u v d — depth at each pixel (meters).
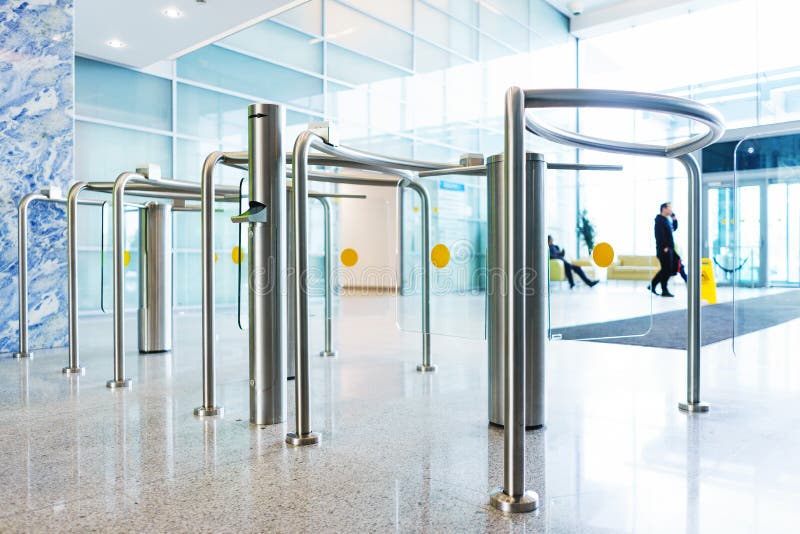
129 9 6.61
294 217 2.33
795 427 2.52
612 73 15.02
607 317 2.89
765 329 5.78
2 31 4.96
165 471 1.99
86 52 7.67
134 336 5.70
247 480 1.91
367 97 10.78
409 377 3.66
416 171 3.38
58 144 5.27
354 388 3.34
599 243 2.88
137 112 8.20
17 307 4.99
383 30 10.98
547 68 14.73
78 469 2.02
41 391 3.29
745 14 12.71
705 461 2.09
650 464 2.07
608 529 1.55
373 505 1.70
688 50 13.59
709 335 5.54
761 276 4.15
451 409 2.87
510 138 1.65
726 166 14.00
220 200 3.92
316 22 9.97
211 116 8.91
